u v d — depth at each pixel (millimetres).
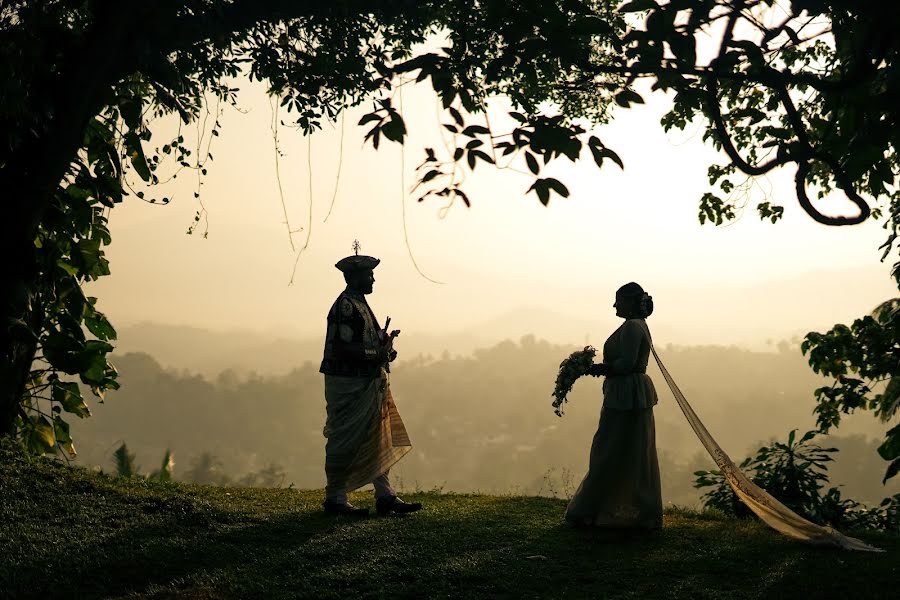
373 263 8086
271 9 8578
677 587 5977
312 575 6066
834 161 4051
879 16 3824
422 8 8781
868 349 11383
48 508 7188
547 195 4340
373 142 4477
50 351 9789
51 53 8078
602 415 7652
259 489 9492
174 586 5773
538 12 4469
